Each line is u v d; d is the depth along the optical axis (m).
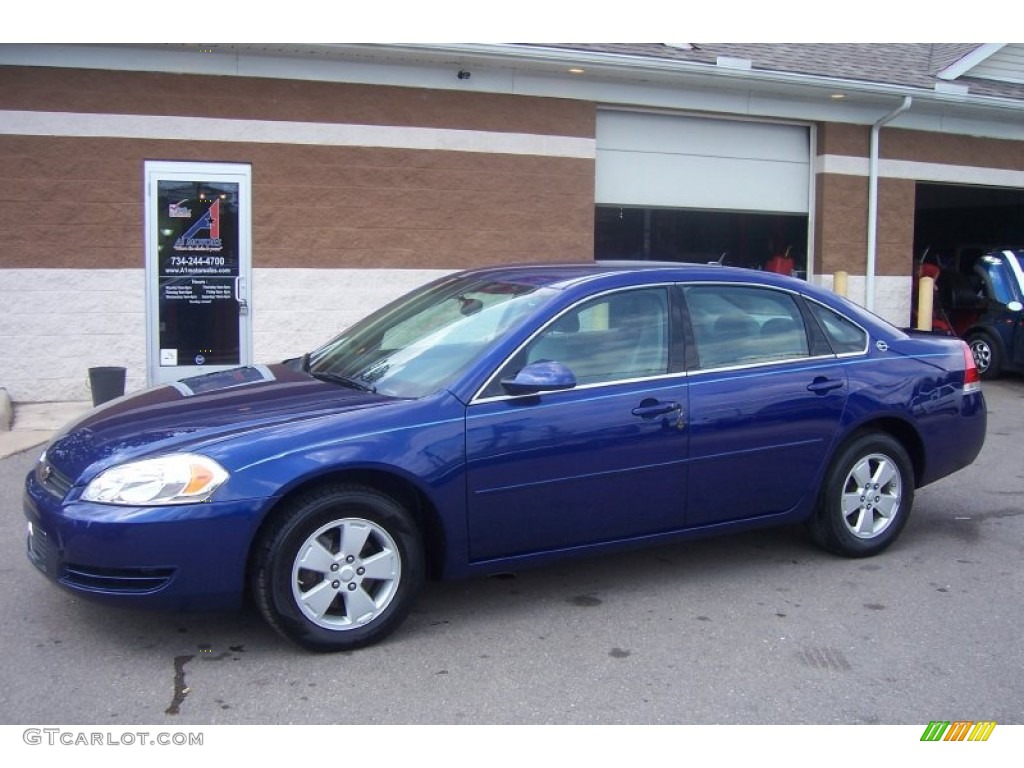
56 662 4.19
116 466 4.09
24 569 5.29
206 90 10.09
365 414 4.33
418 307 5.47
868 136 13.27
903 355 5.71
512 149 11.24
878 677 4.14
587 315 4.85
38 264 9.85
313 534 4.18
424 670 4.15
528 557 4.67
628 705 3.87
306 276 10.56
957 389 5.88
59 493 4.18
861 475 5.57
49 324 9.95
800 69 12.20
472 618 4.74
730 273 5.33
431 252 11.00
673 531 5.04
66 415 9.47
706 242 13.57
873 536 5.64
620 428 4.73
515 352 4.61
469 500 4.44
